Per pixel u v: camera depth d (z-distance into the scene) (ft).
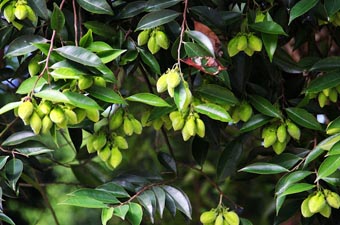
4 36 8.19
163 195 8.20
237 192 11.86
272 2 8.31
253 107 8.54
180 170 11.85
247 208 11.80
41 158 10.14
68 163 9.93
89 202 7.66
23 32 8.07
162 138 11.40
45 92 7.25
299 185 7.80
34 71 7.89
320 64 8.23
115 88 8.12
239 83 8.34
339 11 8.28
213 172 11.90
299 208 8.55
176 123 7.83
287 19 8.41
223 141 9.73
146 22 7.93
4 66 9.15
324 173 7.51
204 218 8.21
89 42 7.66
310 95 8.42
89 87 7.54
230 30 8.25
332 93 8.31
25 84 7.54
